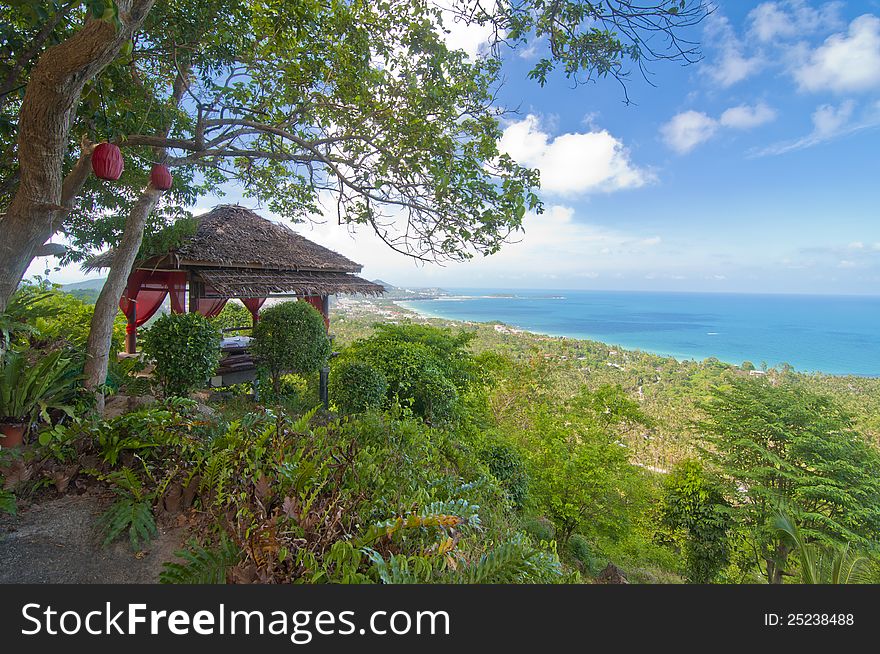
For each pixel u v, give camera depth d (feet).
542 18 12.49
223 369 26.48
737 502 45.70
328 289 31.30
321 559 8.50
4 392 11.47
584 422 47.93
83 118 14.07
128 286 28.22
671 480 47.14
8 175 15.38
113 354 22.33
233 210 33.04
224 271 26.07
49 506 10.00
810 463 41.73
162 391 19.80
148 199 17.34
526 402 58.39
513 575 9.27
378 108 17.95
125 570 8.48
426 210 17.42
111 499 10.41
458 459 21.20
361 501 10.82
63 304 26.55
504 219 16.38
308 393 29.14
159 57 16.83
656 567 47.16
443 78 16.20
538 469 44.16
